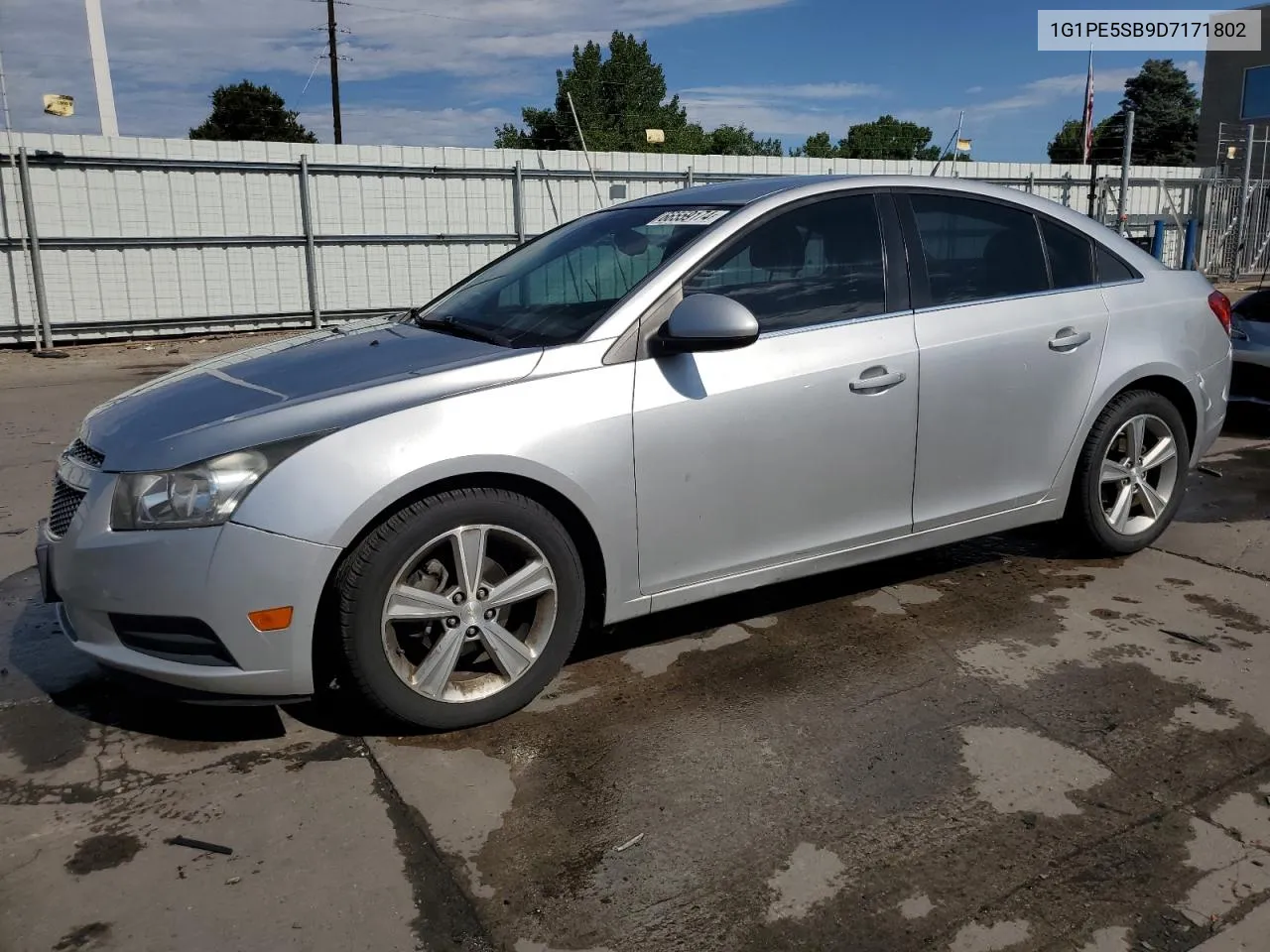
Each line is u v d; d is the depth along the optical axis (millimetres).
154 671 2740
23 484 6070
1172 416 4316
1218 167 23172
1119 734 2965
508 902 2287
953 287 3750
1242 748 2879
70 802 2693
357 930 2201
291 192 14266
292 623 2699
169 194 13508
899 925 2203
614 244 3635
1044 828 2525
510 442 2871
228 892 2328
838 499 3490
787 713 3117
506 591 2979
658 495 3141
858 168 18641
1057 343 3900
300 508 2662
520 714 3135
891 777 2756
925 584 4164
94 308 13375
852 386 3422
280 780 2781
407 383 2910
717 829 2541
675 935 2180
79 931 2207
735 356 3260
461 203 15430
